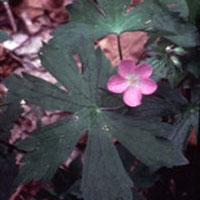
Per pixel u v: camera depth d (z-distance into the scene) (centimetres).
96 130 22
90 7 25
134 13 25
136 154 21
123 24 25
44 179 21
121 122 22
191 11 25
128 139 22
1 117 24
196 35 24
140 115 23
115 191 21
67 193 26
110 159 21
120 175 21
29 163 21
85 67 22
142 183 27
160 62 25
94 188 21
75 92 22
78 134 22
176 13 24
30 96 22
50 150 21
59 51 22
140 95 21
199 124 26
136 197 26
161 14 24
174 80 26
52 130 22
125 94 21
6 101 23
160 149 21
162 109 24
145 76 21
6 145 24
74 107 22
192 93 26
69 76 22
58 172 27
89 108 22
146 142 21
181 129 25
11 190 23
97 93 22
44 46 22
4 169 23
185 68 26
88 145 22
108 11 25
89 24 25
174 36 24
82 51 22
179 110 25
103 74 24
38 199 27
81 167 28
